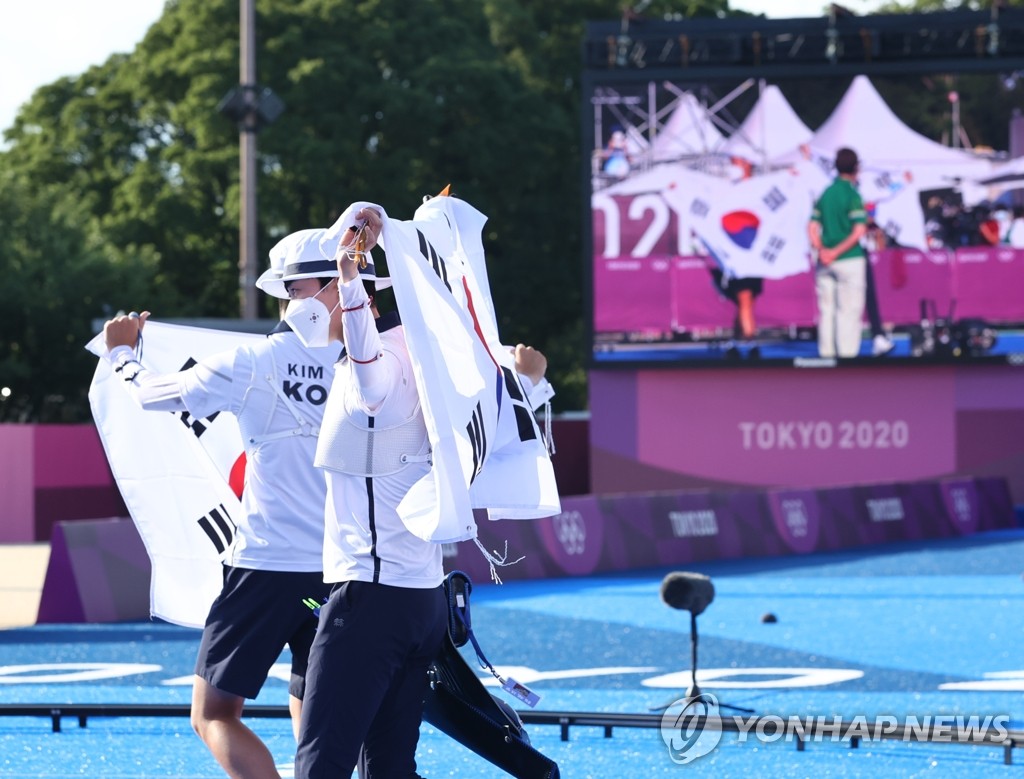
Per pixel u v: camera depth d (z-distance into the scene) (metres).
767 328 92.88
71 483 89.94
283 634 17.64
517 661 36.16
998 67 91.00
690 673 33.72
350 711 15.03
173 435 19.72
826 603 49.56
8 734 26.52
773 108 92.50
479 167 149.62
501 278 157.00
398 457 15.31
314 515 17.55
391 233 15.30
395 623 15.22
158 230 152.50
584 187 93.69
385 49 146.75
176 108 145.38
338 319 17.08
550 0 173.38
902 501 83.06
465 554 57.16
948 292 91.81
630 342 93.81
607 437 99.50
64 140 159.62
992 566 64.38
